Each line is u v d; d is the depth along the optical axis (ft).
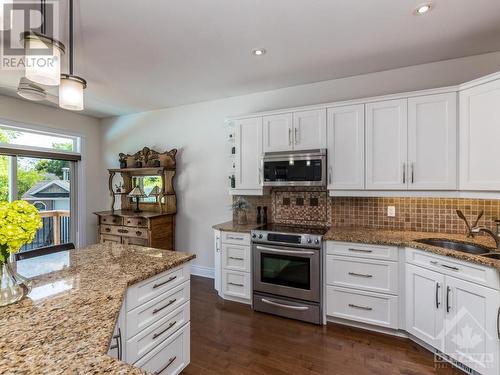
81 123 15.62
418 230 9.14
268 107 11.90
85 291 4.37
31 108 13.25
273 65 9.29
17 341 2.99
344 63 9.17
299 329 8.43
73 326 3.32
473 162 7.31
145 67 9.36
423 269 7.17
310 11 6.30
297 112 9.89
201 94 12.28
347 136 9.14
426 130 8.07
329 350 7.33
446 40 7.70
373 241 7.97
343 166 9.20
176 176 14.23
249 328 8.50
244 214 11.68
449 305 6.53
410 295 7.54
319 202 10.72
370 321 8.13
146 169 13.93
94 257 6.28
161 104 13.80
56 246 7.26
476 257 6.05
